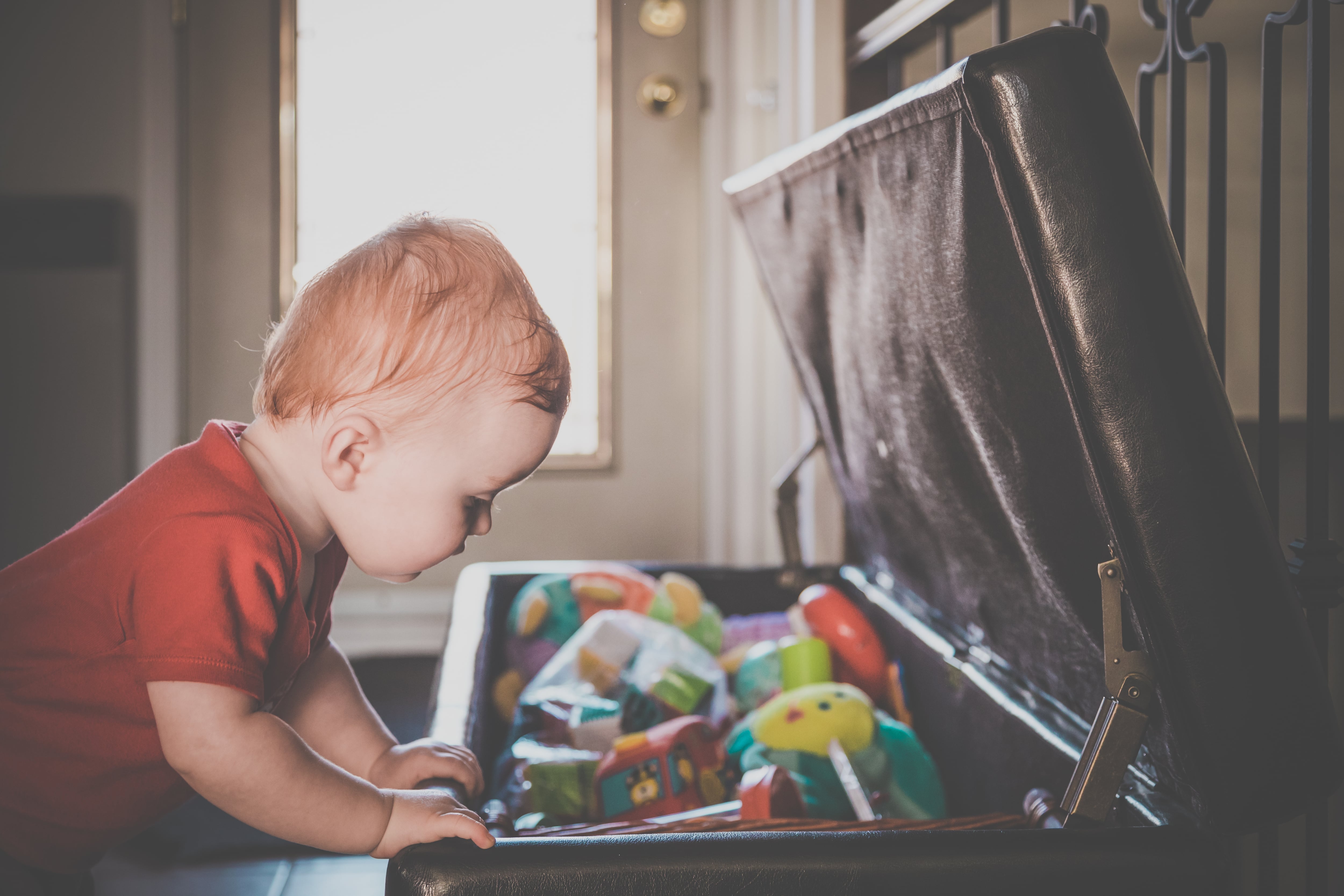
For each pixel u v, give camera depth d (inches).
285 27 84.9
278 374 23.7
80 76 81.5
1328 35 23.9
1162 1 47.9
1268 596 19.5
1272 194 25.9
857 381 36.1
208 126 85.3
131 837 24.8
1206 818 21.8
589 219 88.7
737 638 47.6
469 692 33.7
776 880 19.8
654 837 20.6
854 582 49.6
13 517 82.9
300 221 86.7
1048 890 20.2
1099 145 18.0
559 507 90.3
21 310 82.2
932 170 21.9
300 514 24.4
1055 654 30.9
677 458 90.6
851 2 63.4
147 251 82.4
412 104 86.9
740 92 80.7
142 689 22.0
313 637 26.8
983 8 47.0
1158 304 18.5
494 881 19.5
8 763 22.6
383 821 21.8
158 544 21.7
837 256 31.9
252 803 21.1
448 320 22.9
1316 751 19.8
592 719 38.8
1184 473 19.0
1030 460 24.0
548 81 87.5
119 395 82.8
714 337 86.5
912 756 37.1
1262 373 26.2
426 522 23.9
